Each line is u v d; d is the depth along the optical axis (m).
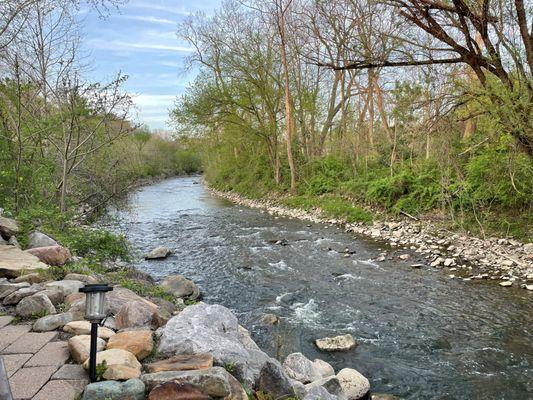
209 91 24.30
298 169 25.62
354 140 23.06
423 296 8.75
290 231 16.44
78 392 3.10
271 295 9.08
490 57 8.63
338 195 20.47
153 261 12.09
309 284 9.79
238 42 23.69
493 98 8.44
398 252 12.41
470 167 12.46
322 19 11.70
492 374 5.73
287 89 23.12
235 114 24.83
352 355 6.34
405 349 6.51
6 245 6.82
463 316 7.65
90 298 3.25
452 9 7.62
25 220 8.26
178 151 57.47
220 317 4.52
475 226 13.15
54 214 9.27
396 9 7.96
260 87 24.28
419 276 10.08
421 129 10.66
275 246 13.86
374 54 8.58
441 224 14.16
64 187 9.93
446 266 10.77
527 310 7.75
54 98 10.48
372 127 22.70
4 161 9.61
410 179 16.52
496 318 7.48
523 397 5.19
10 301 4.95
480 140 11.62
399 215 16.27
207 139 30.02
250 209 23.72
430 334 7.00
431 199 15.34
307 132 27.02
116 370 3.23
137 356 3.68
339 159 23.94
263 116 26.50
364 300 8.66
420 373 5.80
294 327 7.36
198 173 63.12
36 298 4.73
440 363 6.06
